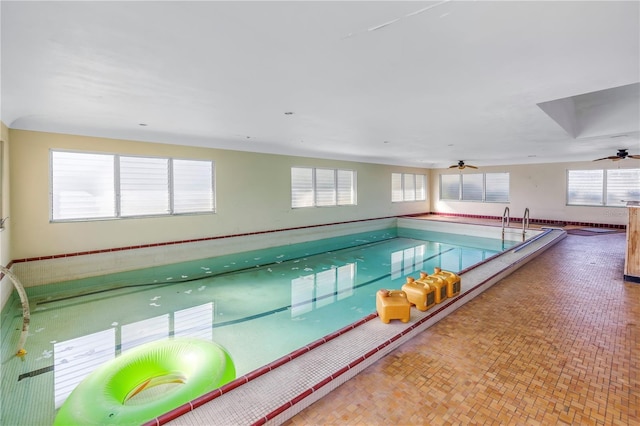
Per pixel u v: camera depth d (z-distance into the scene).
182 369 2.77
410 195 13.09
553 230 8.69
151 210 6.35
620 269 5.07
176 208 6.68
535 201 11.12
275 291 5.32
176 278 5.90
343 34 2.13
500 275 4.51
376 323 2.93
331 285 5.66
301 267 6.82
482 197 12.52
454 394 2.05
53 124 4.84
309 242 9.22
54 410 2.51
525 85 3.17
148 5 1.76
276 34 2.12
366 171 11.05
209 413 1.80
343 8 1.81
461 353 2.55
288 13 1.86
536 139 6.50
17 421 2.39
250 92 3.42
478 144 7.28
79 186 5.52
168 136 6.01
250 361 3.25
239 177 7.65
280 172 8.52
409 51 2.40
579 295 3.87
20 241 4.90
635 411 1.87
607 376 2.22
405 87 3.25
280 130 5.57
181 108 4.07
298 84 3.15
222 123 5.00
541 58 2.51
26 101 3.65
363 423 1.81
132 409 2.17
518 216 11.49
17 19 1.90
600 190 9.92
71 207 5.44
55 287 5.18
